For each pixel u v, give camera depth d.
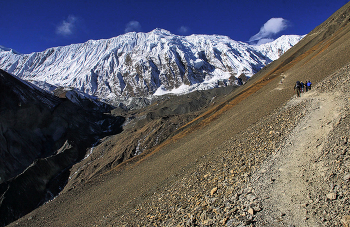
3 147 100.06
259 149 15.20
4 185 67.25
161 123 85.50
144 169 45.56
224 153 20.62
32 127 117.19
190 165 27.48
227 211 10.38
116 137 101.44
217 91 195.62
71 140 107.44
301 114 16.38
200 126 57.59
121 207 30.61
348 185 8.02
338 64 25.98
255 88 61.69
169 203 16.72
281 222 8.38
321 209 7.98
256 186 11.07
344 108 12.84
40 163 80.06
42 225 42.25
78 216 39.78
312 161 10.50
